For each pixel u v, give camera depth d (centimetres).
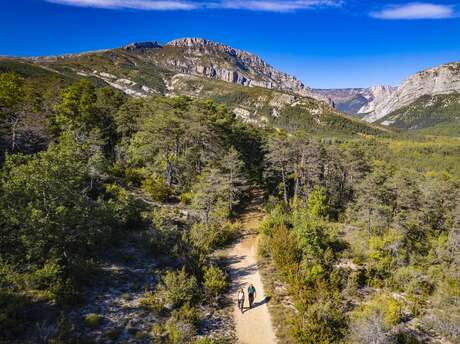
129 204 2995
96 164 3209
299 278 2430
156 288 2017
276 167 4959
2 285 1599
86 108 5234
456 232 3953
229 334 1772
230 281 2434
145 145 4809
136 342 1524
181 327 1647
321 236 3294
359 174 5128
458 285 2930
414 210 4303
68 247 1991
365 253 3381
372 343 1781
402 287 2852
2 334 1349
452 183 5122
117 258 2309
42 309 1578
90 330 1531
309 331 1761
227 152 4922
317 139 5303
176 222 3322
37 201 1866
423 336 2147
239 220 4019
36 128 4478
